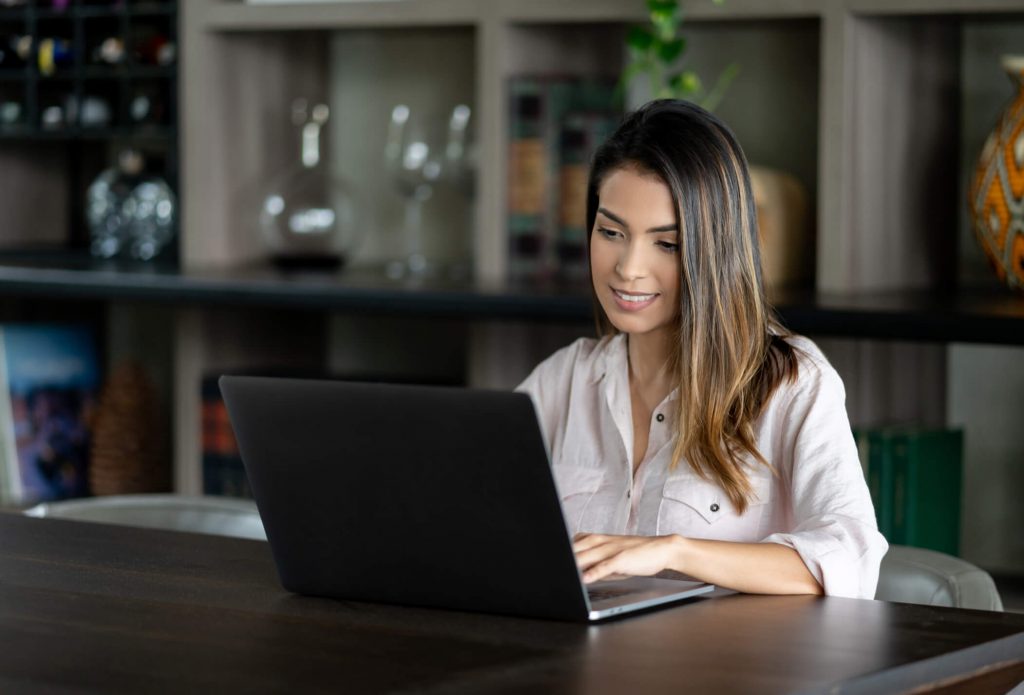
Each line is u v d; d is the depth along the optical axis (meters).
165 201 4.11
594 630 1.51
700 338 1.94
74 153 4.68
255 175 4.09
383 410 1.57
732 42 3.67
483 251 3.53
